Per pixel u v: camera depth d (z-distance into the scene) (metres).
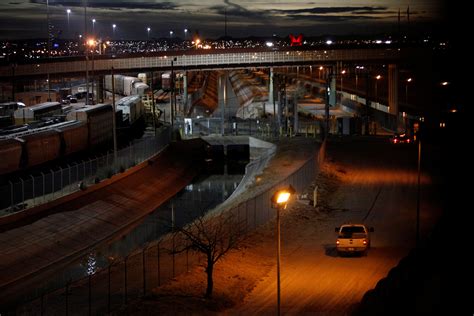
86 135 83.06
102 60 129.50
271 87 139.25
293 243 49.12
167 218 66.44
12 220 54.34
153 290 37.31
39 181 65.38
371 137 107.19
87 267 50.41
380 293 33.75
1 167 62.25
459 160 81.81
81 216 61.12
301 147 96.69
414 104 127.75
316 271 41.94
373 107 133.62
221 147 106.81
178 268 41.72
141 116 122.31
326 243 49.03
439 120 96.19
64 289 38.91
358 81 187.88
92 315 33.44
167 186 81.56
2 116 93.44
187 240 47.28
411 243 48.44
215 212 61.38
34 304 36.22
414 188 68.38
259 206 54.47
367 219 56.47
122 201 68.88
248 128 117.56
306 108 138.75
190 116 130.38
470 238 42.94
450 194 64.62
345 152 91.81
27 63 120.88
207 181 91.00
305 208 59.78
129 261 44.19
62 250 53.81
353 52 135.12
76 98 145.00
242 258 44.34
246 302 36.56
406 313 30.61
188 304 35.16
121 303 35.38
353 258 44.81
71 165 75.62
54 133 74.06
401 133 108.44
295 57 136.75
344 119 112.88
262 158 93.94
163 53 134.25
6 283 46.22
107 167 73.69
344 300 36.16
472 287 31.02
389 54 128.62
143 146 84.75
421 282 33.06
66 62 125.19
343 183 71.50
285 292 37.97
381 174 76.31
